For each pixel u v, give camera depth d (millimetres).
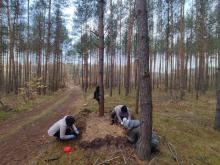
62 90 37562
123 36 27234
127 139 6797
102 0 9117
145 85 6262
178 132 9375
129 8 19547
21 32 28266
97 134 7090
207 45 28016
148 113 6285
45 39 29891
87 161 6203
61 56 40250
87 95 25125
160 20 27859
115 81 40219
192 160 7070
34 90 22922
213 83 38062
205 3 21781
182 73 21328
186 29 28406
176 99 20047
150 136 6328
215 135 10039
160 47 32500
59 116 13312
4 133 9641
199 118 12734
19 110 14906
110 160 6117
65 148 6840
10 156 7164
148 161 6270
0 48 22812
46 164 6348
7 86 28125
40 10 27500
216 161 7406
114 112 8336
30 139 8766
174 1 22906
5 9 23234
